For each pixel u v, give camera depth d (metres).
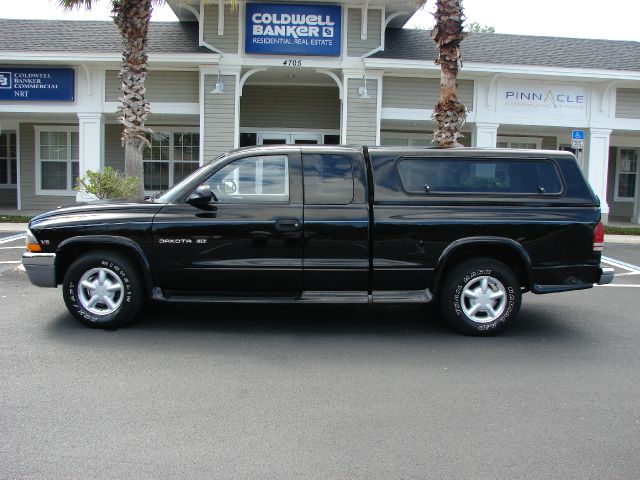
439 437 3.87
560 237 6.10
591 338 6.30
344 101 15.38
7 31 16.39
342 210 6.04
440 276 6.11
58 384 4.67
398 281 6.11
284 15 14.99
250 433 3.89
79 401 4.35
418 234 6.03
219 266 6.02
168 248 6.03
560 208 6.14
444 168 6.21
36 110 15.59
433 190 6.14
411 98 15.79
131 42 11.06
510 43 17.34
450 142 10.68
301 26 15.05
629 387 4.85
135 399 4.41
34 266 6.09
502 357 5.59
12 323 6.42
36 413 4.13
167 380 4.81
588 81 16.20
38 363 5.15
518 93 16.08
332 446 3.72
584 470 3.47
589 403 4.49
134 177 10.75
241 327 6.48
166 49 14.99
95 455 3.56
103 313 6.18
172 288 6.16
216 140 15.27
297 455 3.60
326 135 17.94
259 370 5.10
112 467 3.42
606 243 15.09
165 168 18.31
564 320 7.10
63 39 15.83
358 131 15.44
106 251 6.19
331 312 7.23
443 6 10.46
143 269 6.08
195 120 17.75
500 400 4.52
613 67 15.93
